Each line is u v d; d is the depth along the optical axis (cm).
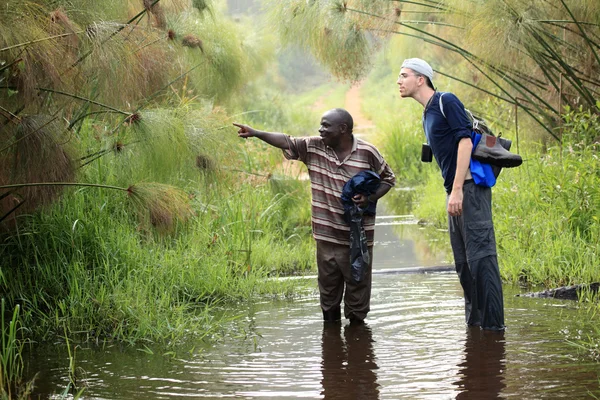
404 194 1662
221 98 1168
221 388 482
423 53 1756
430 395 460
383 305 704
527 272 804
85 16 654
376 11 1041
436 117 614
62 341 604
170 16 849
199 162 754
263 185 1124
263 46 1459
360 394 466
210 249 835
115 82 629
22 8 585
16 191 631
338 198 632
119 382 498
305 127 2753
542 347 554
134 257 739
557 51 1003
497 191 1050
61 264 706
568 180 903
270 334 613
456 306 693
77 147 654
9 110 607
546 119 1081
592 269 761
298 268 911
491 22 941
